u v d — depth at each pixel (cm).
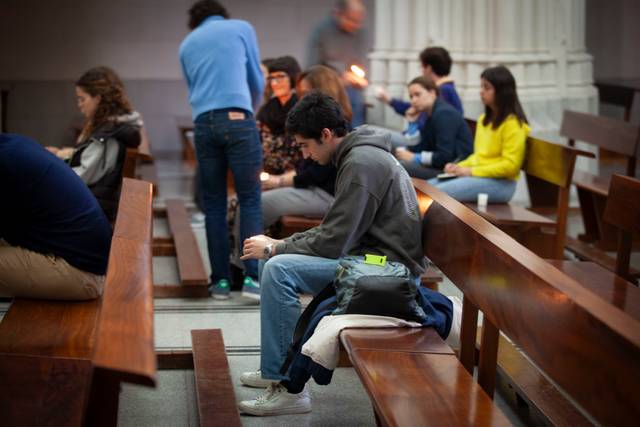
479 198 739
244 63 651
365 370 378
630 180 538
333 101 459
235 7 1472
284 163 723
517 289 345
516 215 702
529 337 333
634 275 658
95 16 1434
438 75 867
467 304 411
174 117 1474
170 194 1096
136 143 683
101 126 678
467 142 791
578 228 884
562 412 432
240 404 457
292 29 1488
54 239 461
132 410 461
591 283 506
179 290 652
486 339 389
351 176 447
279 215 670
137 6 1443
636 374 264
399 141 910
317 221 660
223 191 653
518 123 739
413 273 455
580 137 893
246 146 639
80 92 680
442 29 1052
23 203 456
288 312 456
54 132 1440
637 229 528
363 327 423
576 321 298
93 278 468
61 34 1426
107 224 484
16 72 1420
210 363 497
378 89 945
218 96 637
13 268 454
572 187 1023
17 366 378
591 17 1569
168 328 580
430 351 402
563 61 1040
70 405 378
